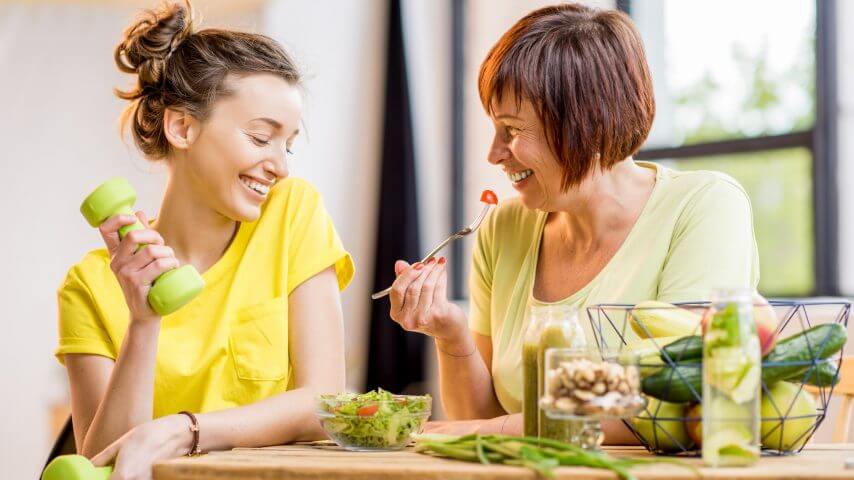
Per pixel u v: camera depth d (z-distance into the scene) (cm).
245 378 174
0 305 553
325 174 515
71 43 562
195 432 146
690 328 131
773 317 125
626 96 167
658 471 110
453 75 523
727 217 172
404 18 511
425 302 174
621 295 175
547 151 167
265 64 174
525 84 164
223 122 171
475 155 509
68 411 542
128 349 155
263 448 152
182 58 174
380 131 520
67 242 560
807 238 359
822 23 355
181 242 181
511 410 186
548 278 189
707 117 394
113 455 142
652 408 127
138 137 181
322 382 174
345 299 512
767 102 374
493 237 202
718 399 115
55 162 560
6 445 545
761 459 124
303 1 520
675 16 405
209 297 178
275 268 182
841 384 198
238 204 174
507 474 112
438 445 130
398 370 481
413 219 496
